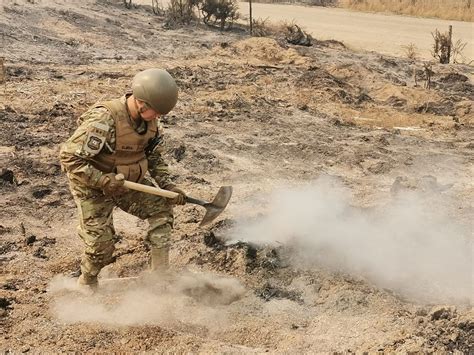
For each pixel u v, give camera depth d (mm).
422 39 25359
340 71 16156
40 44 17781
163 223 4992
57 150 8914
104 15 23766
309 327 4785
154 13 26859
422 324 4715
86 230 4805
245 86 13984
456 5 32875
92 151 4504
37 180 7820
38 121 10141
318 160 9602
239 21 27125
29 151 8805
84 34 19969
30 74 13586
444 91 16484
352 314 4945
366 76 16031
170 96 4520
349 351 4402
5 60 14906
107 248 4855
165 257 5031
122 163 4691
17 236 6324
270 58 17422
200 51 19188
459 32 27219
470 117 13320
